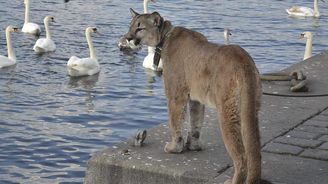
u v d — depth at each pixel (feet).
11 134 50.31
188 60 21.98
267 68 76.02
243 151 19.94
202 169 22.16
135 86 67.82
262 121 26.96
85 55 84.12
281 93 31.12
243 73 19.54
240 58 19.88
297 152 23.61
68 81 69.77
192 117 23.47
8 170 42.65
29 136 49.88
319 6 126.31
